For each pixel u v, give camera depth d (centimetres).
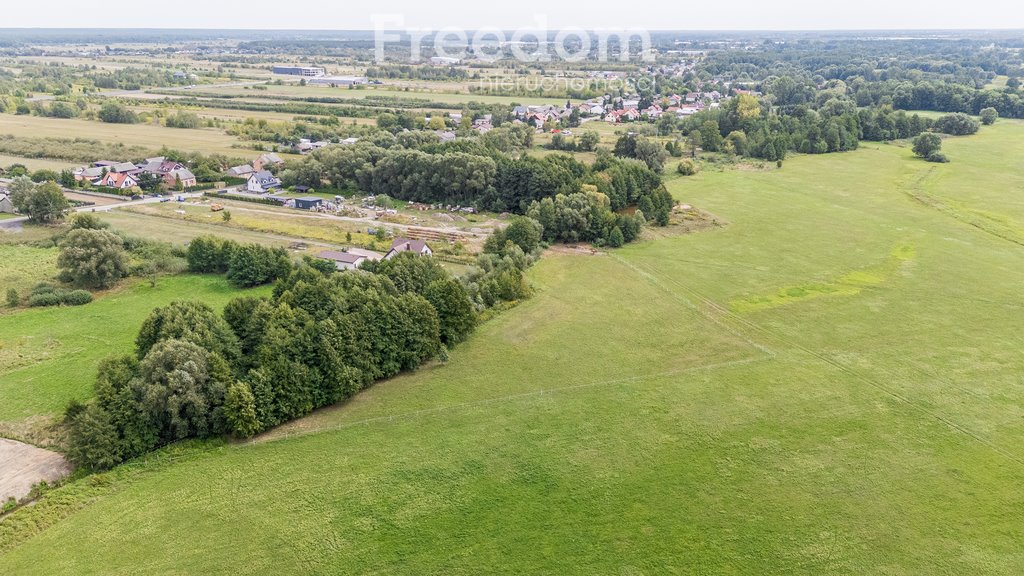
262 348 6825
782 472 5978
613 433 6575
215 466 6016
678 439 6469
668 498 5653
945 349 8281
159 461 6041
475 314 8825
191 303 7406
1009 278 10650
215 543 5106
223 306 9706
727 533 5256
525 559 5003
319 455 6191
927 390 7331
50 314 9419
